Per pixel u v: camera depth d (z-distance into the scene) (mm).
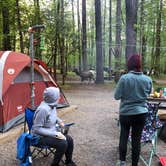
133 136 4012
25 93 6668
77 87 16297
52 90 3928
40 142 3822
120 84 3889
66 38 17562
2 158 4508
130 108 3854
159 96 5664
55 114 4020
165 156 4719
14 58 6590
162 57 25062
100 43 18812
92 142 5441
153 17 21188
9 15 15258
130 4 15562
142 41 21578
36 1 16125
